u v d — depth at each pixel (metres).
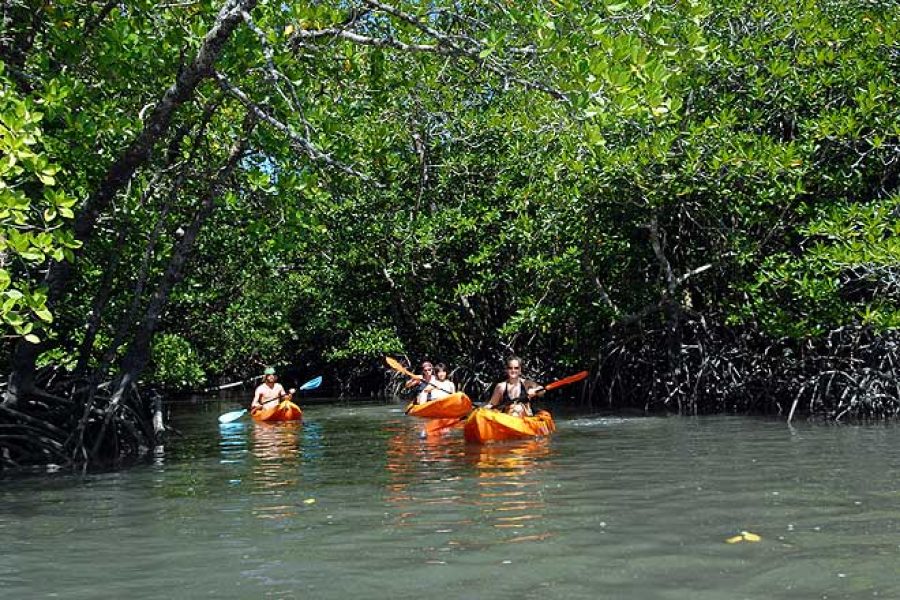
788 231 12.68
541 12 6.56
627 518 4.87
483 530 4.62
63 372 11.38
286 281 22.70
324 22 8.13
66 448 8.37
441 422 11.97
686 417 12.14
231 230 13.11
